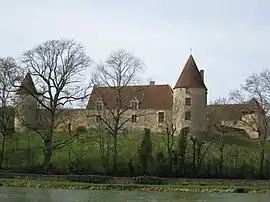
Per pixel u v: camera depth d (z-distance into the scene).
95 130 111.19
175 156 88.19
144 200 54.47
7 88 90.44
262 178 85.88
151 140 99.25
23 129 112.06
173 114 119.88
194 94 119.19
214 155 95.81
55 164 91.38
